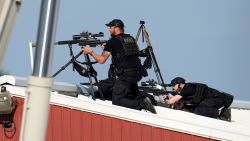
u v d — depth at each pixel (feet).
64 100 147.74
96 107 147.54
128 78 157.07
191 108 172.35
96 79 162.40
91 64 160.35
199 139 146.82
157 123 147.02
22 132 63.67
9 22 64.08
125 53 156.97
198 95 168.76
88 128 147.54
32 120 63.36
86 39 158.10
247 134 151.12
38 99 63.46
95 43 158.40
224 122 156.97
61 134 147.74
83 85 167.02
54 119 147.74
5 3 63.67
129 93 161.27
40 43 63.41
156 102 170.91
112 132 147.23
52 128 147.64
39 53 63.46
